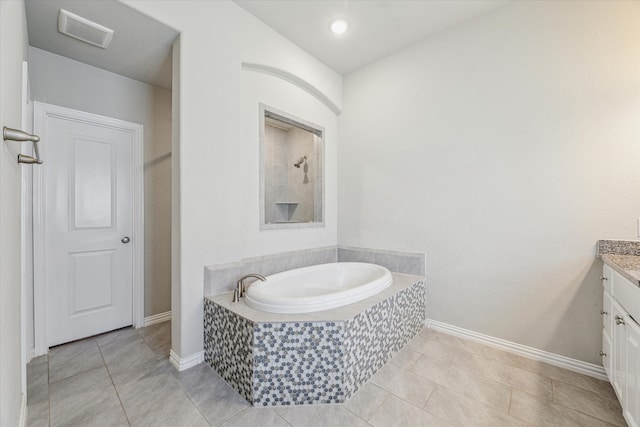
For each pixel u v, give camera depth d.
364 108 3.05
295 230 2.85
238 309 1.75
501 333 2.18
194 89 1.94
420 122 2.62
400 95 2.76
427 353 2.11
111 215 2.45
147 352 2.11
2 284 0.89
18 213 1.28
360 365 1.70
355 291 1.92
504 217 2.16
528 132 2.06
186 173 1.90
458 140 2.39
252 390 1.54
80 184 2.29
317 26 2.43
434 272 2.53
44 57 2.09
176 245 1.93
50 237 2.13
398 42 2.64
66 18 1.72
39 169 2.05
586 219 1.85
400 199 2.76
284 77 2.71
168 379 1.77
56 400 1.56
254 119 2.48
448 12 2.24
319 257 3.02
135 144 2.56
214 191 2.04
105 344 2.22
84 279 2.31
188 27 1.91
